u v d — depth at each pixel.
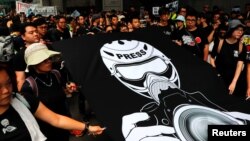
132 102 2.84
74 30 8.86
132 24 6.18
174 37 5.16
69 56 3.01
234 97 3.12
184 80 3.21
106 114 2.69
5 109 1.93
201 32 4.94
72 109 5.59
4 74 1.87
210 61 4.80
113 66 3.09
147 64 3.26
